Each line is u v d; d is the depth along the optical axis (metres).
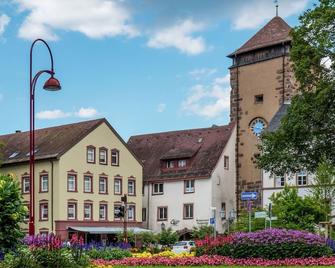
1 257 16.81
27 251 18.20
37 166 72.88
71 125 76.94
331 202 53.81
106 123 76.19
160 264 29.25
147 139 88.56
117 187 76.62
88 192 73.38
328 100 40.94
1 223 16.52
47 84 28.84
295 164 44.09
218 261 28.33
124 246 37.19
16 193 16.80
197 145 81.31
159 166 82.06
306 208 47.31
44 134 77.44
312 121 42.50
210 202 75.81
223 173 77.88
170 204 79.31
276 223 47.00
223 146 78.44
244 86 79.12
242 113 79.12
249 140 78.19
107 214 75.00
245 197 34.31
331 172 52.81
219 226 76.06
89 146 74.00
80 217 72.31
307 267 25.81
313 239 28.62
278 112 73.44
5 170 75.88
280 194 49.34
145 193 81.56
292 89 75.00
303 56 42.56
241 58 79.81
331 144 42.91
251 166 77.56
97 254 32.81
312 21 42.62
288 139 43.50
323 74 42.03
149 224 80.69
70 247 22.80
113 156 76.50
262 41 77.94
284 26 78.62
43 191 72.06
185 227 77.50
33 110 27.80
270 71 76.69
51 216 70.88
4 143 73.94
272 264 27.45
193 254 31.98
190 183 78.00
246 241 28.80
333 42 41.78
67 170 71.50
